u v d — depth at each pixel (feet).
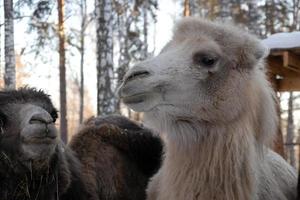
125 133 8.15
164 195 6.33
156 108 6.13
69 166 6.47
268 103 6.51
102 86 17.87
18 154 5.60
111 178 7.57
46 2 20.54
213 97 6.15
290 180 7.04
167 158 6.44
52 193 5.98
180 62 6.21
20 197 5.81
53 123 5.55
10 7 18.07
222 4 18.86
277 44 10.66
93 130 8.07
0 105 5.74
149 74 6.08
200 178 6.12
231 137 6.11
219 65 6.24
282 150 9.65
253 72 6.43
